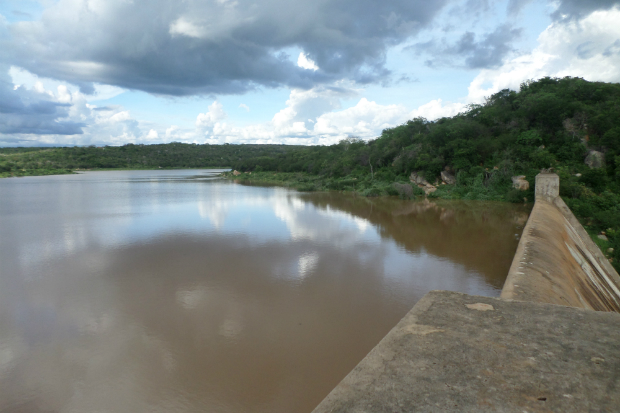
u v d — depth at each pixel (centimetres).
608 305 1312
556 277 923
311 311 1459
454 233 2838
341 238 2673
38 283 1761
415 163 5519
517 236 2714
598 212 2811
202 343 1226
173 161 18825
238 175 10681
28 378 1051
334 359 1137
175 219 3434
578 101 5019
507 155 4791
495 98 6419
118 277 1841
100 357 1151
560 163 4400
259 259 2136
